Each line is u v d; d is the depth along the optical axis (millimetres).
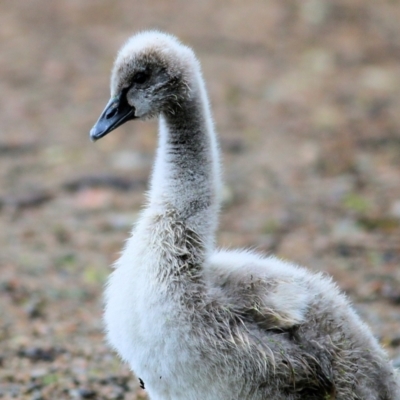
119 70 9336
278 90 23453
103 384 10969
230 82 23922
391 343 11633
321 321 8734
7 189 18188
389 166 18875
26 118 22047
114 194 17969
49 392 10773
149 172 19000
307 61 25234
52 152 20078
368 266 14430
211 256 8977
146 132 21406
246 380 8438
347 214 16656
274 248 15297
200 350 8359
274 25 27578
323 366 8602
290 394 8516
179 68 9109
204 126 9109
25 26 27578
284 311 8523
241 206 17297
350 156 19484
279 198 17594
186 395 8539
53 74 24594
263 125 21422
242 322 8469
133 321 8547
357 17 27984
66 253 15508
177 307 8414
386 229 15922
